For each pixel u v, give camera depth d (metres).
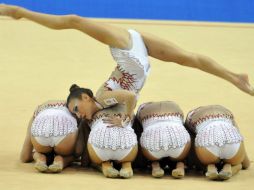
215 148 11.04
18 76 19.30
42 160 11.46
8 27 25.92
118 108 11.36
